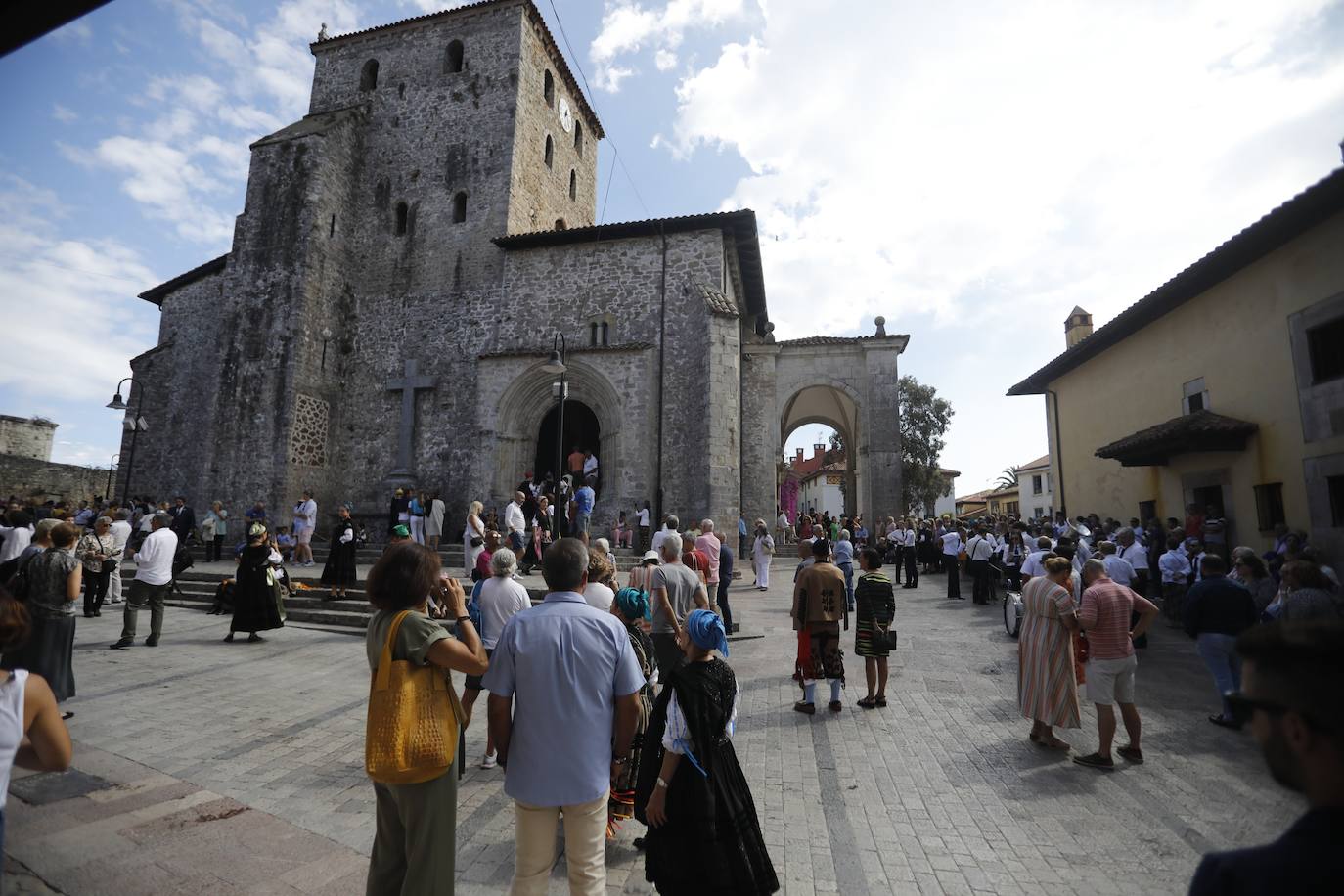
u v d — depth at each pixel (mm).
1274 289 9961
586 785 2895
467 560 13828
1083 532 14383
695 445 18000
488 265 21391
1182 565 11133
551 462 22000
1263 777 5035
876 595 7047
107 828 4145
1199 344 12719
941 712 6766
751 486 22953
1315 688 1178
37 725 2361
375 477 20922
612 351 18984
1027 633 5938
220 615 11781
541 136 24094
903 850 4023
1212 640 6270
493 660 3072
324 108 24234
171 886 3484
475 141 22344
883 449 22516
